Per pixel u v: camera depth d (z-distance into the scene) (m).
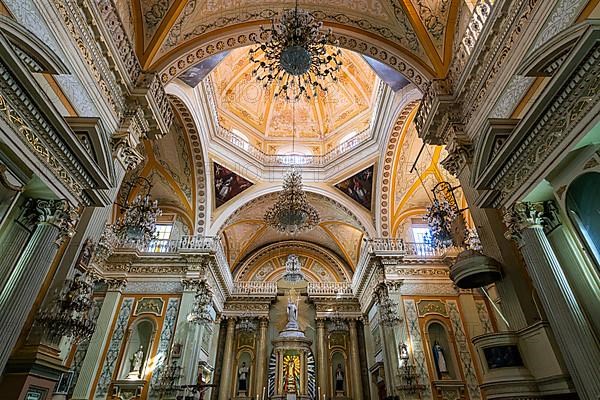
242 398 15.03
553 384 4.84
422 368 11.31
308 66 7.10
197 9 8.24
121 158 7.13
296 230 11.92
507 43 6.11
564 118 4.08
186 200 14.17
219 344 16.39
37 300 5.41
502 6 6.00
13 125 3.81
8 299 4.29
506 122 5.35
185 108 11.61
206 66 10.62
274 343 15.63
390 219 14.20
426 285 12.86
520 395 5.09
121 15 7.28
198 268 12.88
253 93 16.84
